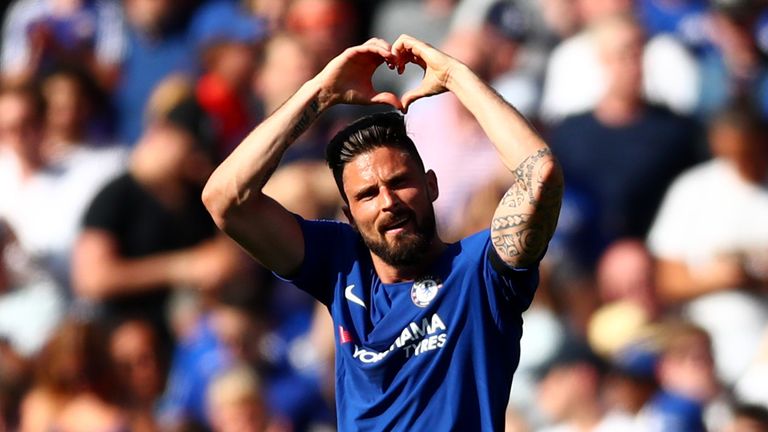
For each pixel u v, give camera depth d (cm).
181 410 3822
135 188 4216
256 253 2073
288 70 4603
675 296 4241
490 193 4150
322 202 4169
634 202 4447
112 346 3781
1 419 3831
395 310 2006
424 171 2006
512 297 1997
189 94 4512
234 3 5038
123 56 5081
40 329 4234
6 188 4450
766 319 4194
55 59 5053
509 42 4872
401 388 1997
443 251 2028
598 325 4072
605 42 4581
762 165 4338
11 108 4441
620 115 4550
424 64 2030
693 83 4859
